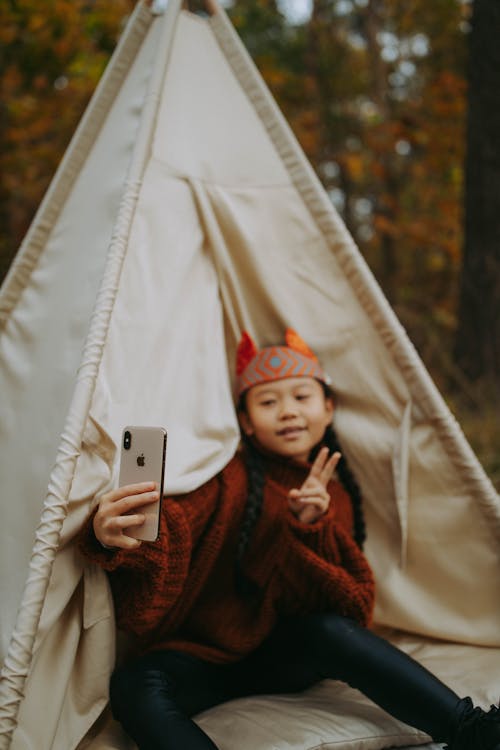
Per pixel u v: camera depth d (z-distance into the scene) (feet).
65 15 19.56
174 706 5.61
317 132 31.53
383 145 29.35
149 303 6.52
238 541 6.71
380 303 7.32
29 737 5.35
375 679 5.79
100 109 7.44
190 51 7.38
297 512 6.53
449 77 27.37
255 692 6.67
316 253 7.47
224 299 7.54
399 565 7.64
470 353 15.08
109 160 7.04
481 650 7.39
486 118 14.79
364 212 37.60
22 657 4.97
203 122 7.34
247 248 7.39
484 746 5.29
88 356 5.69
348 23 33.76
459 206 29.37
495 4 14.55
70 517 5.48
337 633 6.07
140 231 6.66
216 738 5.74
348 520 7.29
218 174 7.35
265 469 7.28
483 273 14.92
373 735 5.86
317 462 6.49
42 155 21.56
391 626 7.73
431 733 5.61
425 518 7.54
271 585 6.59
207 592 6.82
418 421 7.42
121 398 6.06
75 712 5.82
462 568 7.50
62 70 20.42
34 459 5.91
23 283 7.25
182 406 6.72
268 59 29.78
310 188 7.38
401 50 33.17
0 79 19.94
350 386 7.60
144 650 6.59
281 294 7.55
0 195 21.02
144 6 7.57
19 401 6.49
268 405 7.20
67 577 5.55
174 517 6.06
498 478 11.05
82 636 5.93
